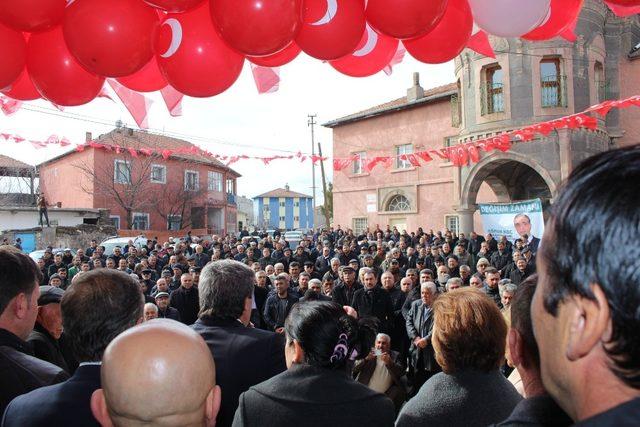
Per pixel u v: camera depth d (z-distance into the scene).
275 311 6.15
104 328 1.55
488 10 2.72
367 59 3.42
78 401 1.40
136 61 2.66
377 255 10.89
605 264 0.54
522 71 15.41
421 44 3.06
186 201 31.73
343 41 2.67
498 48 15.74
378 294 5.97
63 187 31.30
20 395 1.52
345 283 6.48
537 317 0.66
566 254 0.59
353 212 23.88
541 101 15.26
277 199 76.50
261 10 2.29
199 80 2.79
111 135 28.80
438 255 9.93
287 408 1.58
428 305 5.11
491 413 1.53
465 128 16.80
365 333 1.89
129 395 0.88
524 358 1.17
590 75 15.48
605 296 0.55
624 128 17.12
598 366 0.58
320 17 2.60
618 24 17.00
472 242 11.04
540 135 15.10
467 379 1.62
